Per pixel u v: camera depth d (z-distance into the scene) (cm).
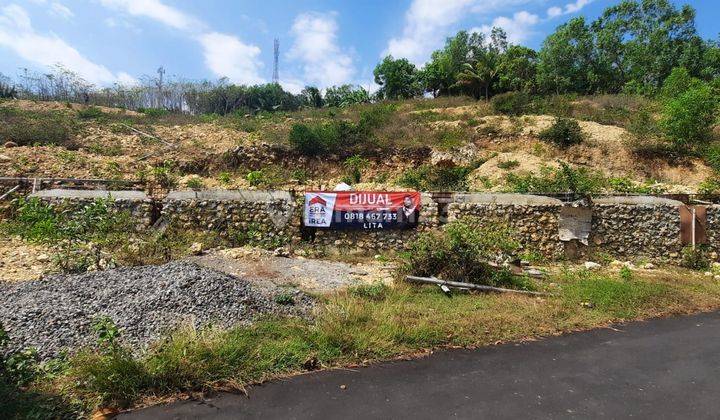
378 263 1047
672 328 669
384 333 555
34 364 438
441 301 721
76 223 873
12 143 1719
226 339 500
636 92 3541
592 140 2231
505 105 2747
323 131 2216
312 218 1126
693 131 2098
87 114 2450
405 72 4878
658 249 1173
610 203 1190
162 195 1197
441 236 870
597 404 432
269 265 936
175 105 4394
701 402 442
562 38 4225
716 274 1071
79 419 372
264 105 5094
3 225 1051
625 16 4422
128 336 504
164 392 418
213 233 1101
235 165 2002
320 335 537
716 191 1379
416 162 2178
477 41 4622
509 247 914
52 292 608
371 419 391
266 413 395
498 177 1900
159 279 652
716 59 4006
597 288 809
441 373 488
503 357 537
